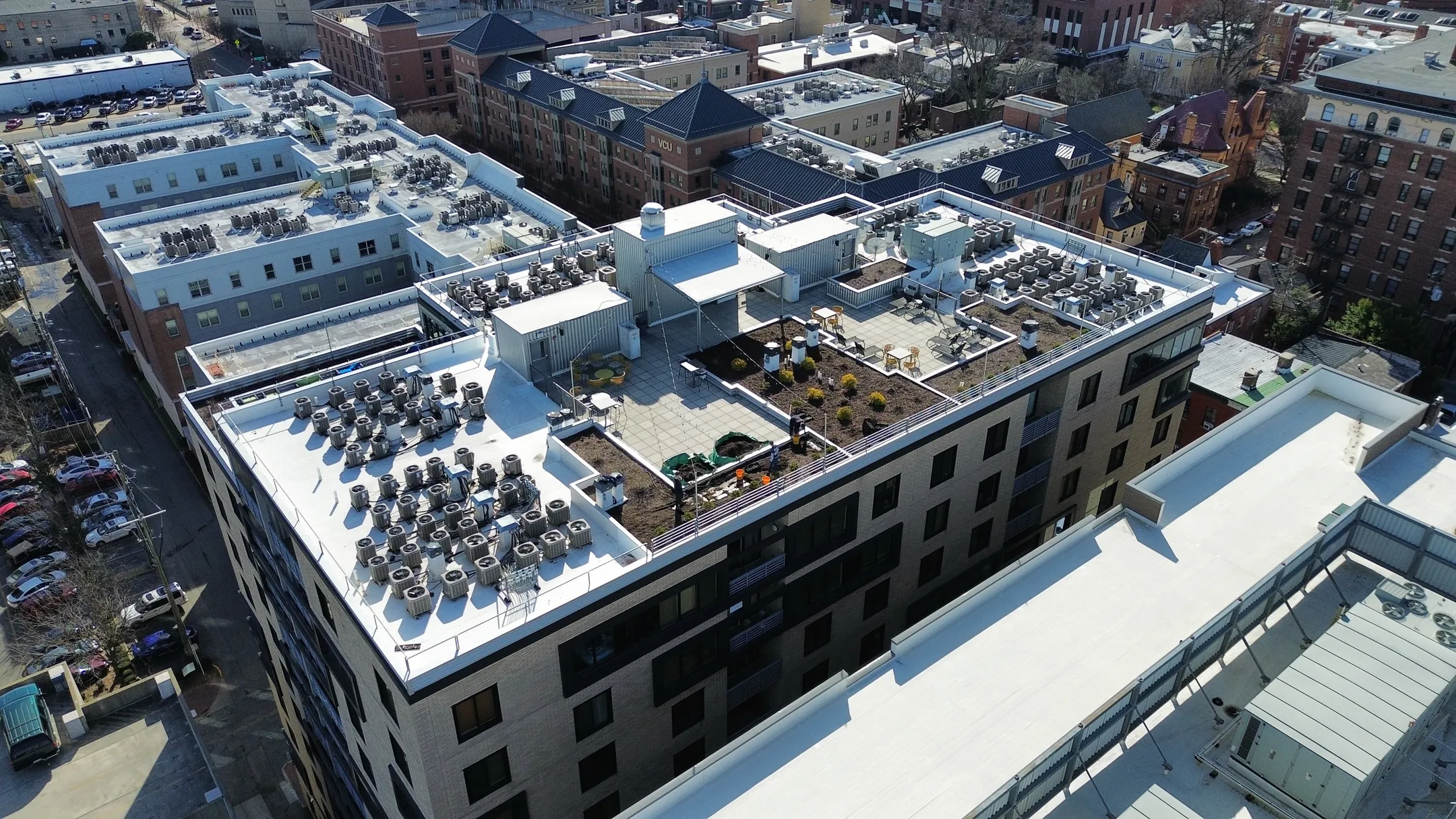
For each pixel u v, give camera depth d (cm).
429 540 4353
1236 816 3691
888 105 15712
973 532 5747
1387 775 3734
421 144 11950
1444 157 11219
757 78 18575
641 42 19238
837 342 5906
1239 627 4362
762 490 4459
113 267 10225
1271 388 8925
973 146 13750
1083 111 15688
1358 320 11250
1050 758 3584
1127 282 6500
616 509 4459
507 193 10612
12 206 16700
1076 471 6278
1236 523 5169
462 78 17450
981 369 5619
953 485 5369
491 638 3706
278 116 12800
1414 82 11544
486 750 3928
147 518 8919
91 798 5875
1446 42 12838
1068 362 5619
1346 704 3709
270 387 5788
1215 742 3928
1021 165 12588
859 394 5403
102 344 12538
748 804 3769
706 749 4831
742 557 4462
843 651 5325
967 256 7112
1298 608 4612
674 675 4466
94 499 9619
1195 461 5634
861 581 5119
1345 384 6172
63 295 13788
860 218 7625
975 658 4366
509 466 4725
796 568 4719
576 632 3959
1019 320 6197
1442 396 10988
